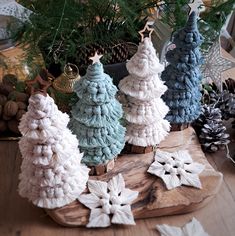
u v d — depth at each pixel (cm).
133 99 70
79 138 66
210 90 90
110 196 65
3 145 79
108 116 65
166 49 86
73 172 61
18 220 63
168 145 79
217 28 89
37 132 55
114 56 89
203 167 72
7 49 103
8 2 90
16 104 80
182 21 85
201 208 67
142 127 73
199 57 75
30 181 60
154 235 62
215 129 79
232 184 72
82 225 62
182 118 80
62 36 86
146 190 67
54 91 81
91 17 87
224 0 90
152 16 91
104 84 62
